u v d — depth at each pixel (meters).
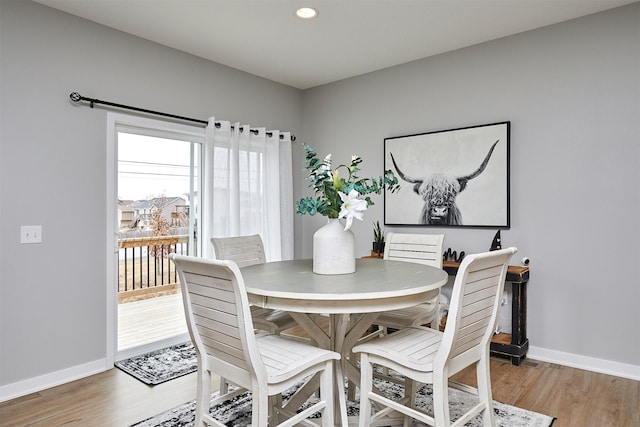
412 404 2.12
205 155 3.66
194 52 3.53
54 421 2.19
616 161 2.78
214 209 3.63
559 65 3.00
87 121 2.89
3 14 2.51
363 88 4.13
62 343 2.75
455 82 3.51
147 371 2.90
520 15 2.88
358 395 2.51
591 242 2.88
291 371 1.62
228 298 1.55
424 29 3.09
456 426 1.66
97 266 2.94
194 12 2.80
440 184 3.57
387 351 1.77
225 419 2.20
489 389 1.87
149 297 3.39
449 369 1.65
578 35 2.92
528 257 3.14
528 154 3.14
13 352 2.54
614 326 2.79
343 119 4.30
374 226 4.05
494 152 3.27
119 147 3.18
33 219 2.63
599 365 2.85
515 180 3.20
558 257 3.01
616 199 2.78
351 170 2.34
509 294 3.29
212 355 1.75
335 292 1.70
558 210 3.01
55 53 2.74
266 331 2.40
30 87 2.62
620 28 2.76
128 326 3.24
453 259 3.46
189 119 3.48
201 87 3.64
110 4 2.69
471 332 1.73
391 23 2.99
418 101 3.74
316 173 2.21
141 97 3.21
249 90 4.07
